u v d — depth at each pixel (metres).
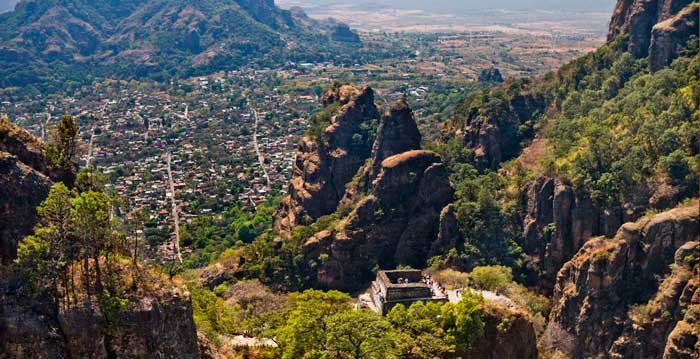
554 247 143.75
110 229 72.25
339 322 83.38
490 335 102.56
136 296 67.31
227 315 109.56
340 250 149.00
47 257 65.50
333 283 148.25
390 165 156.62
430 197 154.75
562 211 144.00
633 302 122.75
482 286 125.12
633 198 139.75
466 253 145.12
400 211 154.75
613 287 124.69
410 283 110.00
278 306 124.31
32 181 70.31
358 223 153.12
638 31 196.50
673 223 122.25
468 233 148.25
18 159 73.25
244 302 130.12
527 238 148.25
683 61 170.62
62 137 81.00
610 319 122.94
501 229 149.50
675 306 115.88
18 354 61.94
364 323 83.81
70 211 67.75
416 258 151.62
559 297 133.25
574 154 152.62
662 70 172.62
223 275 150.38
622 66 191.88
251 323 105.62
